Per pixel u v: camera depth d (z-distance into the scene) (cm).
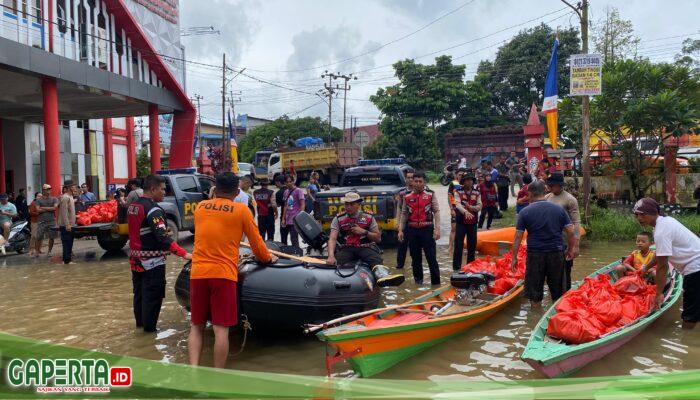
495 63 4959
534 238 673
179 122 2419
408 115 4597
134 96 2055
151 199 608
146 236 608
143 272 612
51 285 921
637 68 1571
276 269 561
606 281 689
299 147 3641
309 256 685
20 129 2217
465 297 637
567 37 4578
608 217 1373
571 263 734
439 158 4459
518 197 1249
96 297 823
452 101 4603
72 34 1833
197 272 470
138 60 2142
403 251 966
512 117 4809
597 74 1297
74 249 1406
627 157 1659
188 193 1352
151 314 618
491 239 1164
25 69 1552
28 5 1652
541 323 532
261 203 1129
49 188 1303
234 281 479
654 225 601
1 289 889
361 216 685
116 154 2772
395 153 4459
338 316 562
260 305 543
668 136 1603
